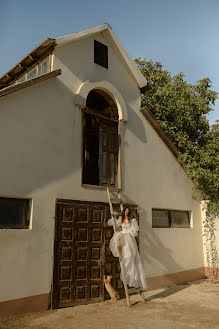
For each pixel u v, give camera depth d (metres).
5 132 5.46
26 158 5.70
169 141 9.02
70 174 6.41
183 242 8.91
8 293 5.07
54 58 6.63
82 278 6.17
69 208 6.24
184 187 9.41
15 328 4.61
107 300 6.48
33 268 5.46
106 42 8.00
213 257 9.30
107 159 7.46
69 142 6.52
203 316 5.48
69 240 6.11
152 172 8.43
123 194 7.48
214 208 9.27
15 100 5.71
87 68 7.30
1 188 5.25
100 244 6.63
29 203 5.71
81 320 5.11
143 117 8.59
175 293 7.37
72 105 6.76
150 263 7.73
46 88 6.30
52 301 5.63
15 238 5.32
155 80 13.78
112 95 7.74
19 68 7.62
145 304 6.28
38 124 6.02
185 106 11.54
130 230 6.53
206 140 12.07
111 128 7.71
